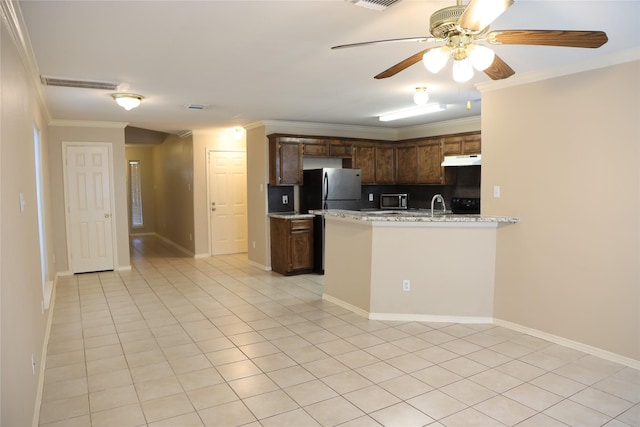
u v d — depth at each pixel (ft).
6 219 6.23
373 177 23.40
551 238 11.85
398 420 8.07
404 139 23.66
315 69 11.83
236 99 15.79
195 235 25.91
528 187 12.36
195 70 11.80
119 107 16.98
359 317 14.17
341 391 9.19
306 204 22.26
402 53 10.39
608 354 10.71
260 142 21.80
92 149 21.40
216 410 8.45
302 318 14.11
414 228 13.61
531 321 12.42
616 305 10.55
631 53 10.01
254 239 23.21
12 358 6.01
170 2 7.46
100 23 8.38
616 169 10.46
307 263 21.09
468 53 7.47
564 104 11.44
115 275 20.94
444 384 9.46
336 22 8.47
